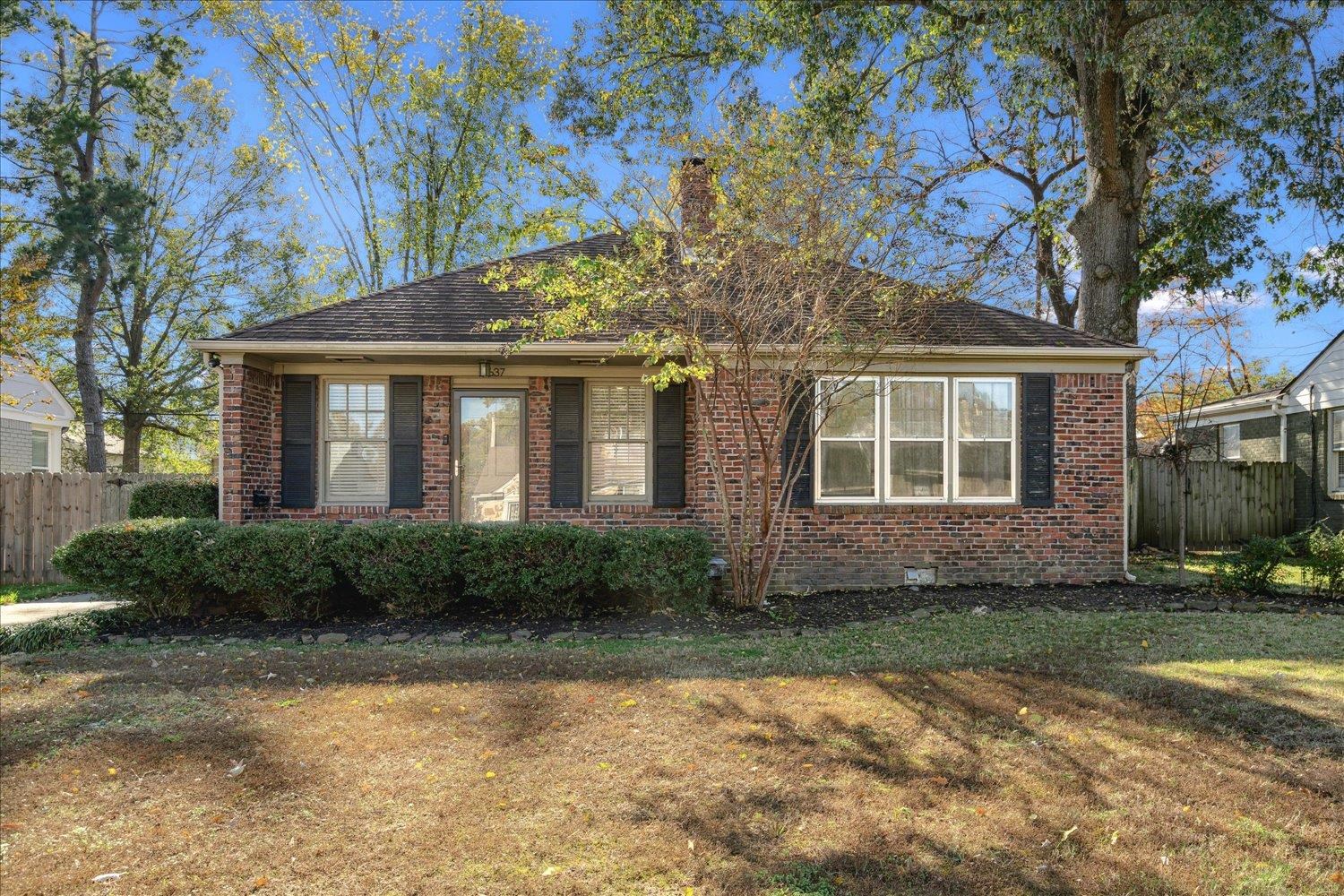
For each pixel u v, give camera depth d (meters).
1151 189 16.61
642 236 7.76
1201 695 5.63
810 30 12.14
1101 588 10.53
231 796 4.16
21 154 18.52
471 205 26.64
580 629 8.23
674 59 13.63
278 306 25.22
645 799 4.12
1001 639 7.52
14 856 3.55
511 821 3.90
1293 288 13.72
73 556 8.32
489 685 6.02
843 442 10.73
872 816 3.92
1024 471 10.78
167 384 24.70
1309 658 6.71
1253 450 19.31
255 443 10.70
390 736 4.98
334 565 8.65
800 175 8.36
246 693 5.84
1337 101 12.45
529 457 11.24
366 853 3.60
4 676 6.27
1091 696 5.65
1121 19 12.65
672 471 11.21
